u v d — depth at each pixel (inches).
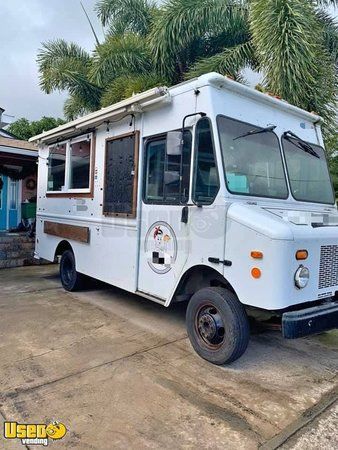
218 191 135.3
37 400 113.5
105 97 378.6
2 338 161.6
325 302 134.3
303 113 174.6
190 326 147.3
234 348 131.3
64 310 204.7
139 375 130.9
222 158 136.9
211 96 141.4
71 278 243.8
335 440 99.7
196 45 367.6
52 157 268.5
